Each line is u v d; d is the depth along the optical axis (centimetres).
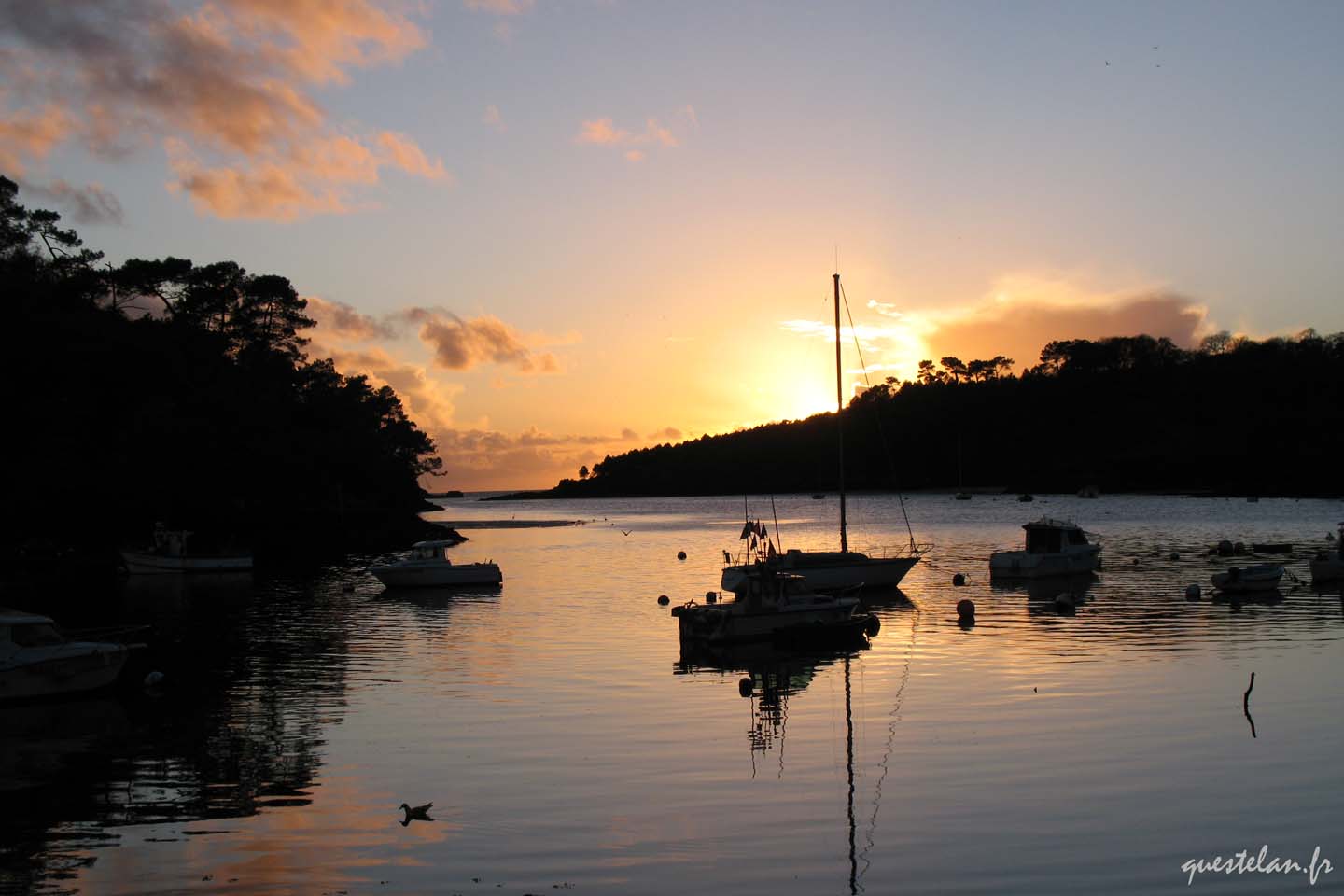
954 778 1927
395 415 13888
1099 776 1922
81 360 6506
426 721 2417
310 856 1616
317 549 9112
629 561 7306
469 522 15225
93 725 2419
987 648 3231
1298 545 7181
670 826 1720
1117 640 3303
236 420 7906
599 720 2411
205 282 9862
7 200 7425
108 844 1670
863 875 1520
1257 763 1981
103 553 6906
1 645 2675
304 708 2567
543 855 1611
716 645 3353
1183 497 16838
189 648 3500
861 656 3164
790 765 2030
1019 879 1497
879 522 12738
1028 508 15112
